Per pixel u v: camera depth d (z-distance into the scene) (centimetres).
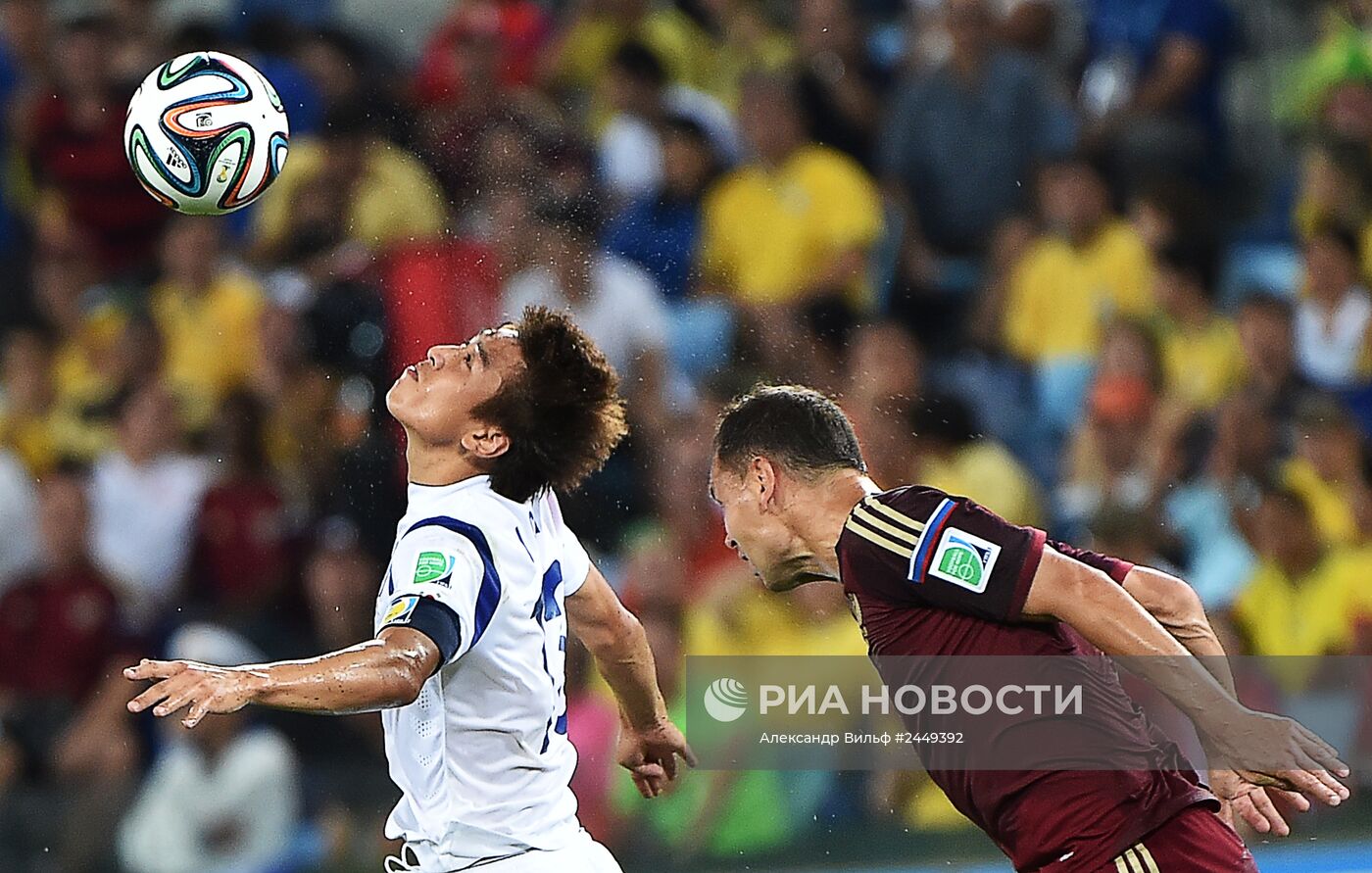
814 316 3238
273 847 2605
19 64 3641
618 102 3488
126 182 3528
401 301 3158
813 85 3534
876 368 2988
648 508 2973
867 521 1252
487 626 1222
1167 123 3606
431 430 1288
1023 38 3728
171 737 2775
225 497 3056
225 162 1503
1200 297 3309
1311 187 3547
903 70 3712
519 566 1273
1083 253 3328
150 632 2950
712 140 3456
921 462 2934
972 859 2439
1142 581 1312
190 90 1505
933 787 2458
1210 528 2878
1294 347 3231
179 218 3406
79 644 2897
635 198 3378
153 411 3122
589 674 2550
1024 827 1252
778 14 3869
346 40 3531
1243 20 3838
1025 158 3503
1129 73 3719
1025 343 3338
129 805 2622
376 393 3133
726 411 1361
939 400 2961
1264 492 2825
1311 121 3678
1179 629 1303
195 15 3831
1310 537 2820
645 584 2680
